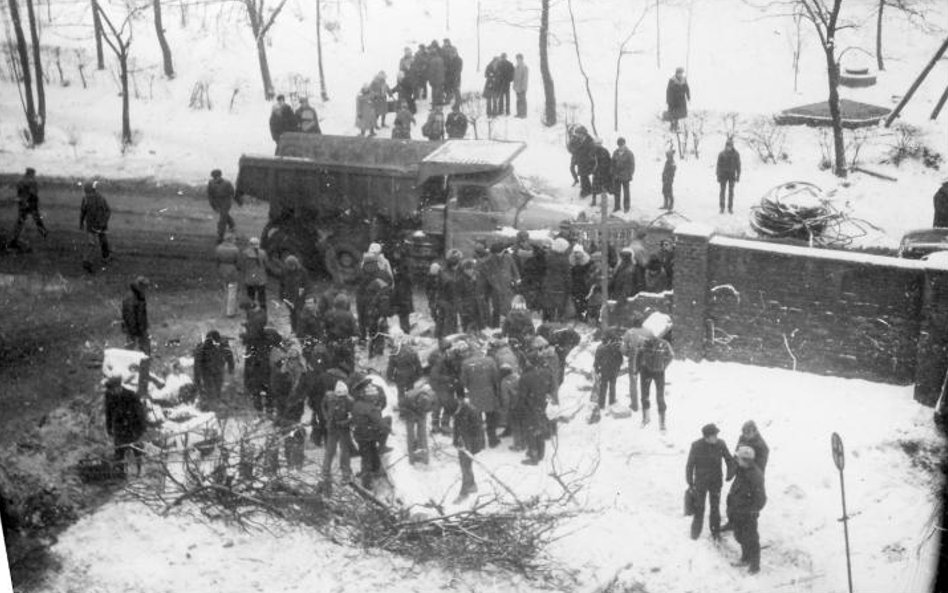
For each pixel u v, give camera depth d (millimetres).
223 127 38344
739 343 24453
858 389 23188
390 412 22391
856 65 38219
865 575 18500
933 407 22297
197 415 21688
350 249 28484
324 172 28484
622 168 31469
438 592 18078
